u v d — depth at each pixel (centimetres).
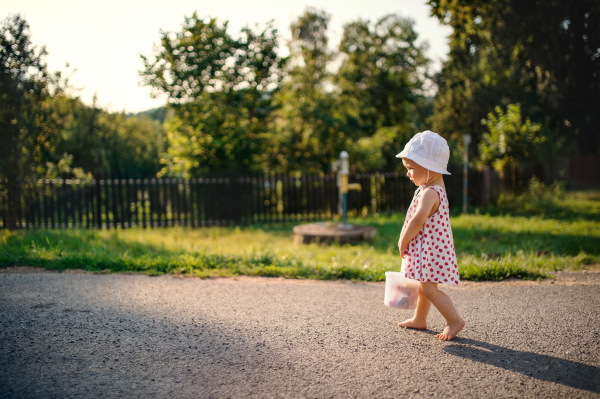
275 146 1471
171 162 1294
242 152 1240
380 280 441
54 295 361
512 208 1124
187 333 280
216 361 237
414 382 214
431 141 269
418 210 261
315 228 775
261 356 245
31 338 266
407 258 277
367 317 317
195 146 1209
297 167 1502
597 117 1408
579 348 258
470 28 1091
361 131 1702
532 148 1348
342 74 2247
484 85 1923
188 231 901
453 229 798
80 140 1706
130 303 344
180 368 228
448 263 263
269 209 1075
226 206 1016
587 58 1107
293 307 341
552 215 945
